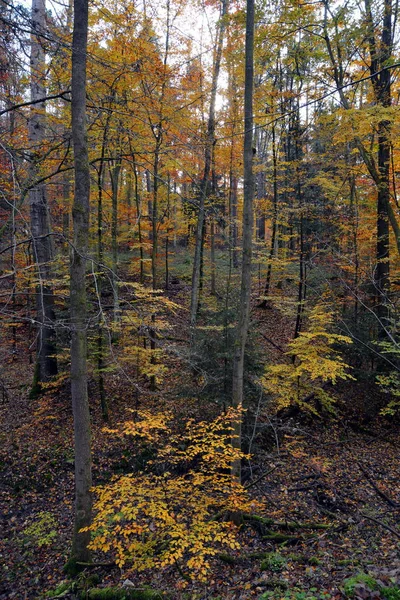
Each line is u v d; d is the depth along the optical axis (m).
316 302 13.43
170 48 11.29
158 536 6.08
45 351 12.27
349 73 12.23
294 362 12.50
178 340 13.64
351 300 12.81
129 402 12.27
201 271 17.80
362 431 11.39
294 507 8.02
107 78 8.49
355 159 14.46
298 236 16.11
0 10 5.12
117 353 12.76
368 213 14.18
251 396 9.79
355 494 8.39
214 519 7.47
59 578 6.29
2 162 6.77
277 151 16.97
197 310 15.09
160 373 10.73
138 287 9.27
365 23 11.04
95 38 8.82
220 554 6.39
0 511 8.43
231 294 11.45
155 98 8.96
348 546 6.38
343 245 14.67
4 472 9.44
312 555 6.20
